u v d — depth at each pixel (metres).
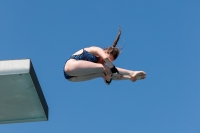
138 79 19.00
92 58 18.44
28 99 18.41
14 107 19.11
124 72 18.84
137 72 18.81
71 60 18.23
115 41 19.05
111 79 18.62
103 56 17.97
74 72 17.98
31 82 17.08
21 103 18.73
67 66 18.17
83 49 18.44
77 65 17.92
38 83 18.08
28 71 16.45
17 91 17.66
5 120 20.48
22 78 16.75
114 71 18.12
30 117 20.19
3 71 16.41
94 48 18.44
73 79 18.62
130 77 18.91
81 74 18.11
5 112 19.62
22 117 20.19
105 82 18.80
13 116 20.08
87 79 18.69
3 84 17.03
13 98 18.23
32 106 19.08
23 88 17.47
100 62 18.78
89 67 17.98
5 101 18.47
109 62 17.95
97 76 18.73
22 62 16.64
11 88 17.41
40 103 18.84
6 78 16.61
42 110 19.48
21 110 19.45
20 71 16.45
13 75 16.47
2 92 17.69
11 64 16.53
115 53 18.73
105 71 18.30
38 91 18.06
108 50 18.77
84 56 18.30
